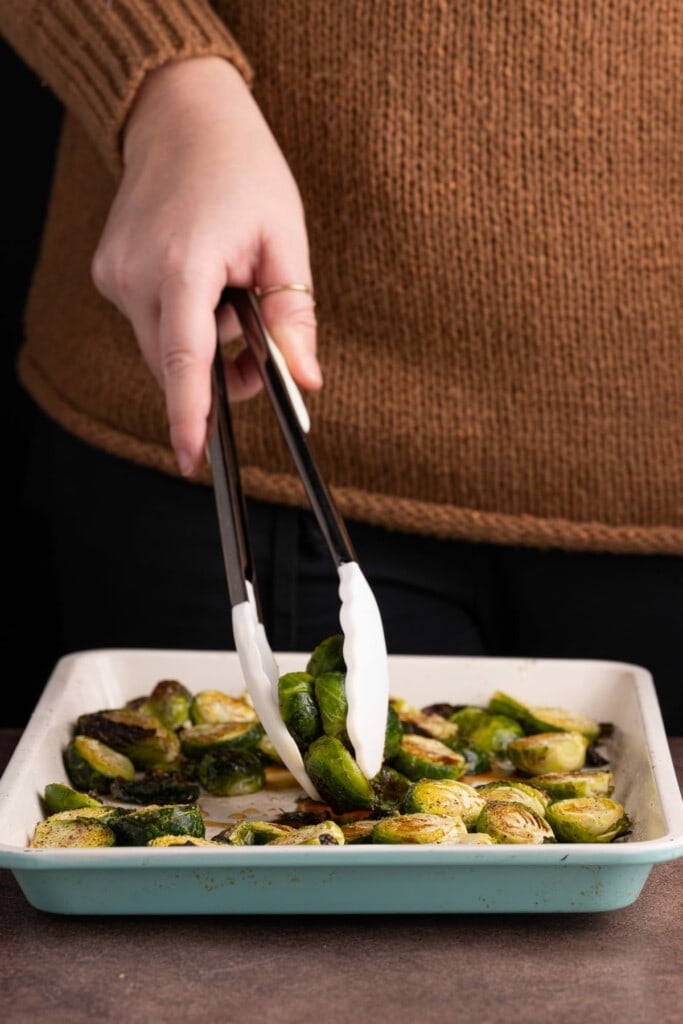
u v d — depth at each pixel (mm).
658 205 1252
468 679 1190
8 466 1844
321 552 1338
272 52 1268
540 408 1288
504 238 1256
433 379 1295
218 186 1149
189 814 981
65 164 1468
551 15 1218
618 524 1309
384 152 1253
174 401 1108
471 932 937
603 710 1180
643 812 1013
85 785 1077
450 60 1234
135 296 1159
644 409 1286
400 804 1018
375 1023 869
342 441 1312
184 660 1199
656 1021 874
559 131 1238
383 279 1279
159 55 1199
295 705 1008
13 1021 868
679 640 1348
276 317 1173
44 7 1279
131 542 1383
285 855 909
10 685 1876
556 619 1354
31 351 1505
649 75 1229
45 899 933
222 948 921
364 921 944
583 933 938
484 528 1309
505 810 979
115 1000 883
